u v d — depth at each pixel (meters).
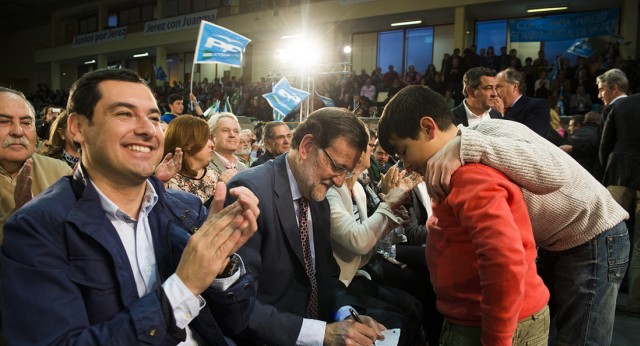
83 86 0.99
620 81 3.30
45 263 0.89
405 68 14.09
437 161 1.18
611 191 2.91
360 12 13.16
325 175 1.48
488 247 1.04
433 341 2.32
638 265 2.79
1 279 0.88
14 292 0.86
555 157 1.18
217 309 1.10
